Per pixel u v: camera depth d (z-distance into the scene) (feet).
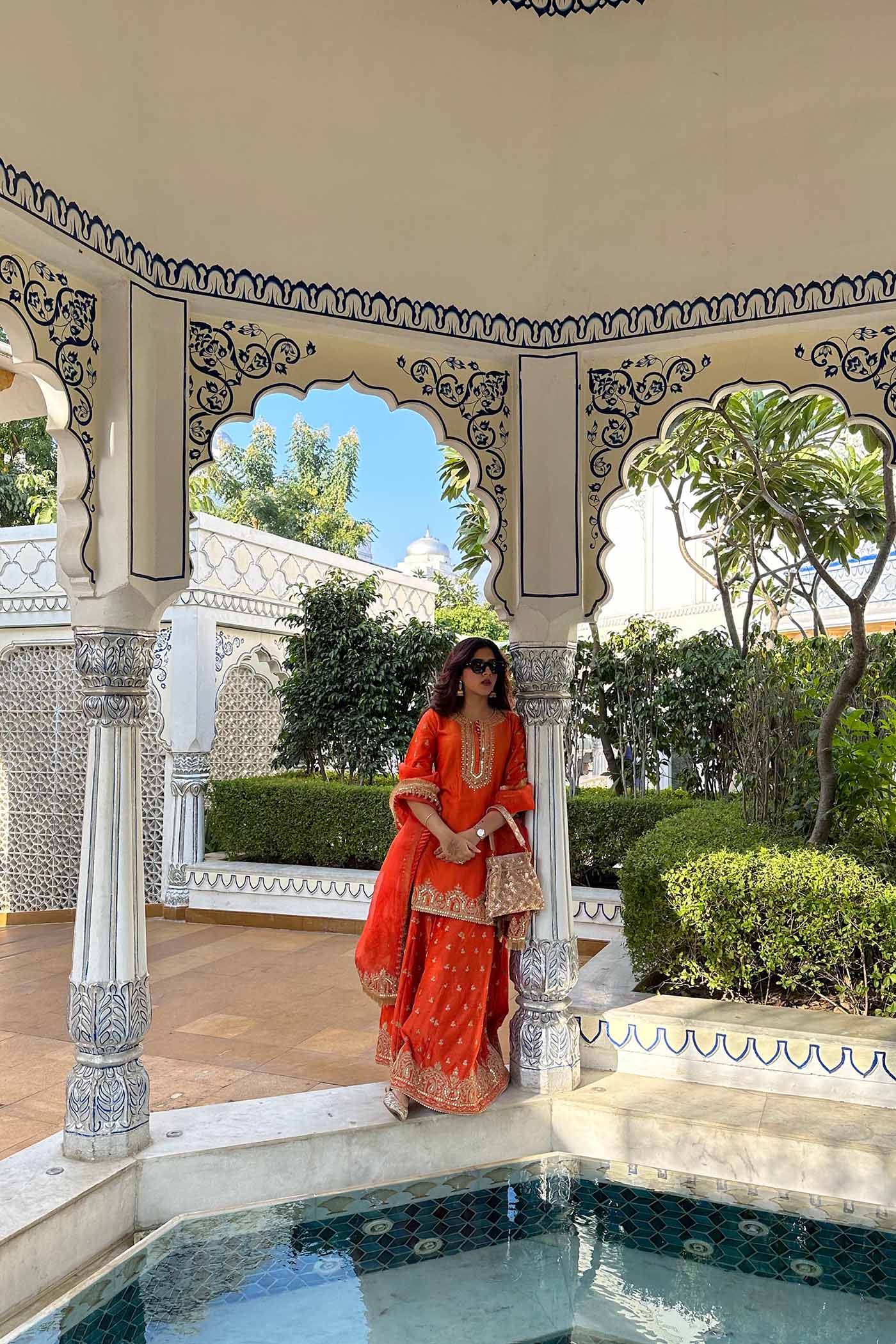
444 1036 9.60
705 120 10.07
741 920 11.29
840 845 12.69
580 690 20.66
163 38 9.13
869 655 16.62
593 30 10.30
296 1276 7.67
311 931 19.70
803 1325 6.89
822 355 10.06
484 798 10.00
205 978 15.92
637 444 10.57
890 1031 10.14
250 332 9.93
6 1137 9.64
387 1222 8.63
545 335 10.52
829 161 9.68
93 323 8.99
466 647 10.07
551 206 10.48
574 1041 10.44
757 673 15.53
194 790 21.29
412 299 10.16
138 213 9.07
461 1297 7.32
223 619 22.22
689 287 10.09
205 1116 9.68
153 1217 8.75
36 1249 7.66
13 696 23.00
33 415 13.00
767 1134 9.17
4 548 22.76
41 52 8.04
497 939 10.27
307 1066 11.62
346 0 9.87
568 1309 7.14
